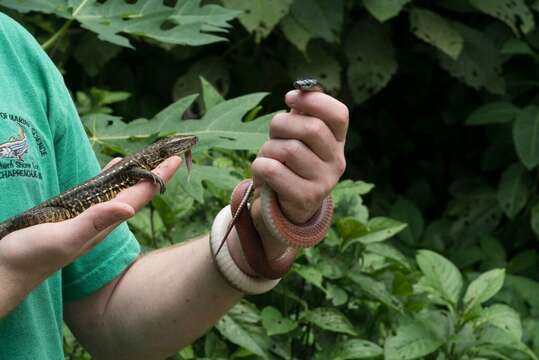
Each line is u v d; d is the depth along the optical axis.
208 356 1.95
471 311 2.06
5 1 1.86
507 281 2.90
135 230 2.09
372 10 3.08
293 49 3.26
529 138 3.21
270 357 1.95
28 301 1.41
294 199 1.32
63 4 1.90
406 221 3.39
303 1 3.07
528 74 3.57
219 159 2.08
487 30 3.49
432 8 3.63
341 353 1.96
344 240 2.03
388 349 1.97
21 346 1.40
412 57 3.68
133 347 1.52
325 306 2.08
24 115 1.43
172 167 1.37
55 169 1.47
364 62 3.30
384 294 2.02
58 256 1.28
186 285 1.49
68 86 3.32
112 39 1.84
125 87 3.36
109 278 1.52
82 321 1.54
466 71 3.43
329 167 1.32
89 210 1.28
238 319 1.95
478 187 3.68
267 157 1.32
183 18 1.92
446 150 3.89
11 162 1.41
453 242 3.47
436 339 2.02
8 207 1.40
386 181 3.83
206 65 3.26
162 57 3.41
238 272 1.46
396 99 3.84
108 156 1.77
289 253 1.45
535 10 3.47
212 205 2.09
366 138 3.88
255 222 1.42
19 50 1.48
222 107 1.79
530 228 3.48
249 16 2.84
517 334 2.03
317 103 1.30
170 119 1.80
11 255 1.28
